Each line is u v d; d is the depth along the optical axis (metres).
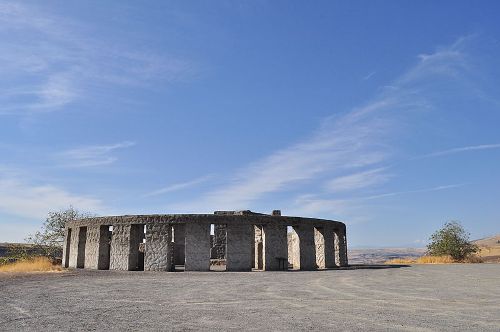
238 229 32.88
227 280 23.44
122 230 33.69
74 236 37.81
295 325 10.74
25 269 31.69
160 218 32.78
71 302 14.75
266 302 14.84
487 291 18.16
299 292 17.75
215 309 13.28
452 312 12.79
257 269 35.75
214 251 45.06
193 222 32.50
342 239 41.06
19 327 10.52
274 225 33.88
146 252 32.44
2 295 16.55
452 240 51.41
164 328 10.38
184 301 15.07
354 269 34.72
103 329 10.26
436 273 29.00
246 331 10.05
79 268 36.03
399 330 10.16
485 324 10.91
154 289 18.83
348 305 14.16
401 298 15.90
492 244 117.12
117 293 17.36
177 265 44.31
